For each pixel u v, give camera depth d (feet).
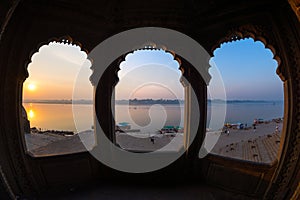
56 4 14.85
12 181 13.55
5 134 13.67
